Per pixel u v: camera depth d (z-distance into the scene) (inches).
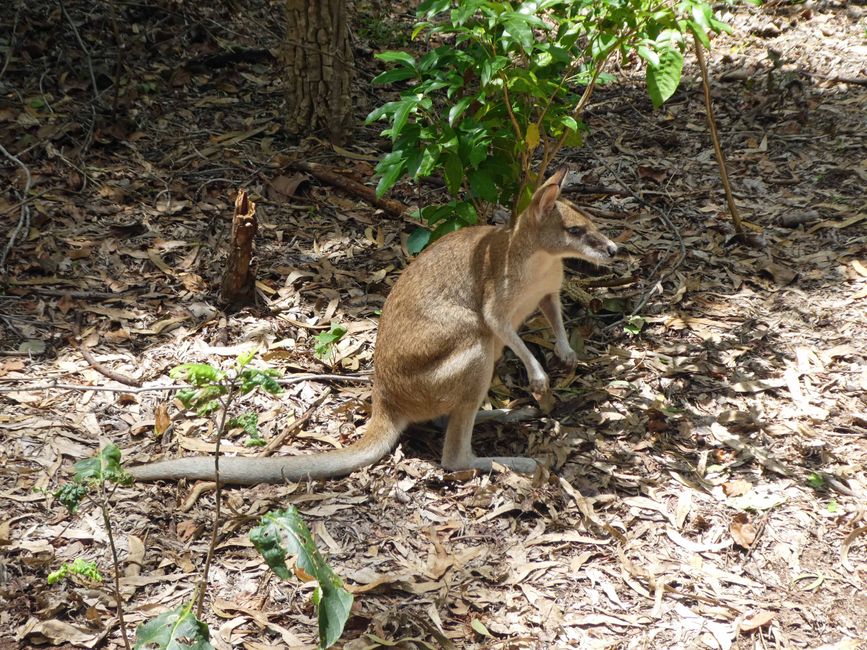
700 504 187.5
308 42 233.0
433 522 184.7
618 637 175.3
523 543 183.0
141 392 195.0
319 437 192.7
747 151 241.8
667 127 249.0
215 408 167.6
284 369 200.2
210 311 206.7
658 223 226.7
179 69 246.4
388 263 217.2
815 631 176.6
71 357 198.8
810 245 221.5
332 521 183.6
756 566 181.8
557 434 194.9
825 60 265.1
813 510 186.9
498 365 205.0
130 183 224.4
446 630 175.2
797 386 199.9
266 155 233.6
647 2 191.9
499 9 188.9
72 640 171.9
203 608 175.0
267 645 172.7
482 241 191.9
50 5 248.4
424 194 229.6
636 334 207.5
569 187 232.8
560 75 206.4
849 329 207.0
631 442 194.1
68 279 208.7
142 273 211.2
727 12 292.8
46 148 226.2
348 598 163.0
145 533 180.9
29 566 177.2
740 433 195.3
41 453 187.2
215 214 221.8
